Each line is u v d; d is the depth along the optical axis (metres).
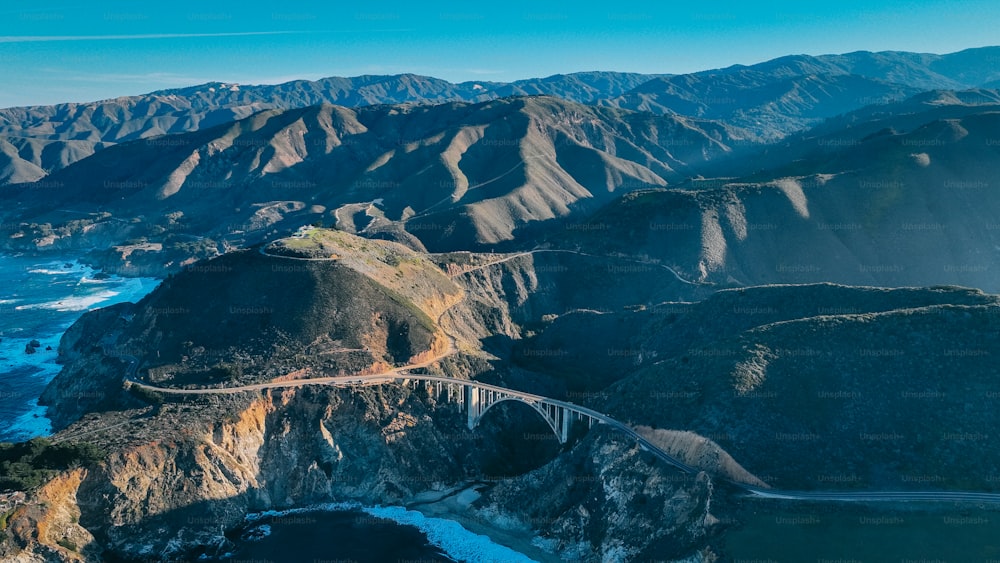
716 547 83.12
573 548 102.44
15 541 89.12
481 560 103.06
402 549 105.69
